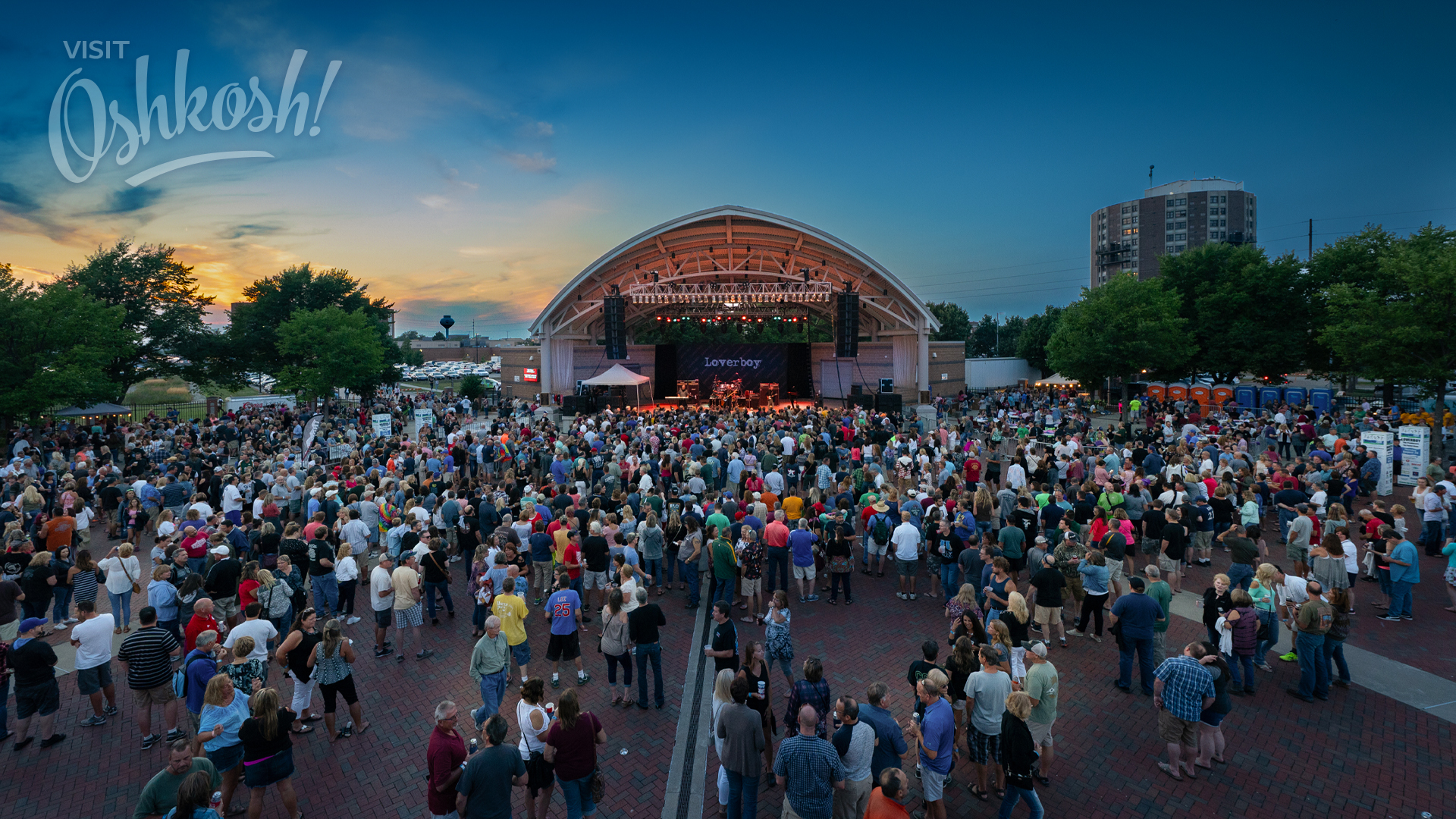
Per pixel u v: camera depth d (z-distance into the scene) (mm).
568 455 19547
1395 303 24188
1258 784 6789
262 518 13641
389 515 13570
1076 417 32250
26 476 16688
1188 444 22750
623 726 8195
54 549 11680
